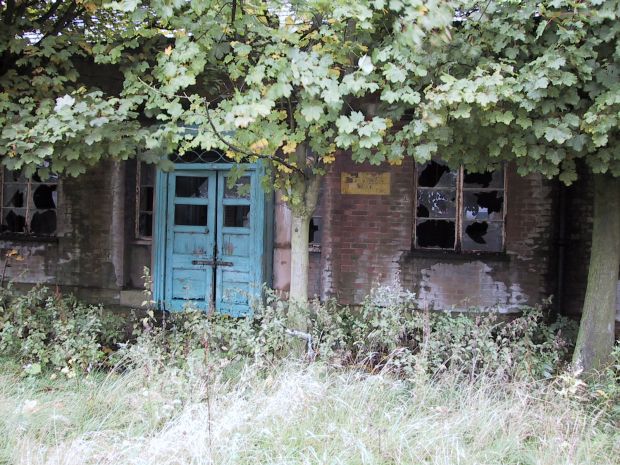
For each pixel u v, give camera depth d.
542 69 4.00
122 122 4.78
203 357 4.82
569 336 6.40
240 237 8.01
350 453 3.70
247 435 3.83
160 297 8.19
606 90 4.15
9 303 6.42
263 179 5.61
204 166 8.01
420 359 4.77
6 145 4.58
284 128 4.81
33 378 4.95
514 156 4.77
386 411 4.26
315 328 5.61
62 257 8.48
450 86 4.12
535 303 7.17
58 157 4.80
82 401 4.46
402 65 4.29
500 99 4.15
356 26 4.34
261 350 5.12
